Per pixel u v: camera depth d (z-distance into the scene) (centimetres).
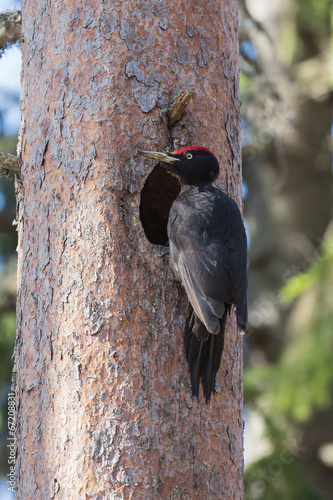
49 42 995
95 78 958
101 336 889
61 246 927
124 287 902
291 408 1636
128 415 870
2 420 1892
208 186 984
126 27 973
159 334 903
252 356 2194
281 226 2261
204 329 888
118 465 858
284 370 1697
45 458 891
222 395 929
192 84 994
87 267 909
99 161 934
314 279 1630
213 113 1008
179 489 869
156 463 865
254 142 1858
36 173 971
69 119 955
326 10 2003
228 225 948
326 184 2267
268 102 1739
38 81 998
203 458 891
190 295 898
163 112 969
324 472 1966
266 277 2242
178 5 1000
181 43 994
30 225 966
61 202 939
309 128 2205
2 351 1930
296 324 2028
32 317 941
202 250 920
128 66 963
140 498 851
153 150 957
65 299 911
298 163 2241
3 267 2152
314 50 2167
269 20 2158
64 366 896
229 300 902
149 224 1096
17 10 1167
